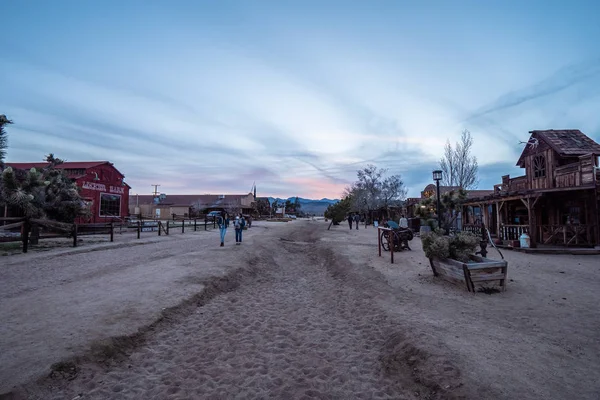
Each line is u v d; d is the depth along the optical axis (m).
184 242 17.41
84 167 25.67
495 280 7.60
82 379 3.83
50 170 17.53
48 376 3.68
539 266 10.29
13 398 3.27
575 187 13.06
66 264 10.09
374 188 49.84
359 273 10.41
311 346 5.36
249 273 10.87
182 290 7.45
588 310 5.93
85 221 24.30
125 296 6.71
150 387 3.92
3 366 3.76
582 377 3.64
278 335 5.84
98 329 4.91
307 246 21.28
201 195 66.56
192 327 5.90
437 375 3.85
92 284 7.63
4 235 14.97
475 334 4.94
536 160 17.69
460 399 3.36
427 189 34.62
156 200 64.12
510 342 4.62
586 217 14.17
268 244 18.44
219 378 4.22
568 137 16.75
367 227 39.66
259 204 75.62
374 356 4.93
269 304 7.92
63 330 4.82
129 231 24.25
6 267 9.38
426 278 8.98
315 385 4.09
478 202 19.14
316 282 10.80
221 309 7.08
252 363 4.67
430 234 8.95
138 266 10.02
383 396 3.83
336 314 7.20
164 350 4.91
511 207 19.91
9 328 4.87
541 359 4.09
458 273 7.78
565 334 4.88
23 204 14.42
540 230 15.68
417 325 5.43
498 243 16.11
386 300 7.25
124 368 4.30
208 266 10.28
